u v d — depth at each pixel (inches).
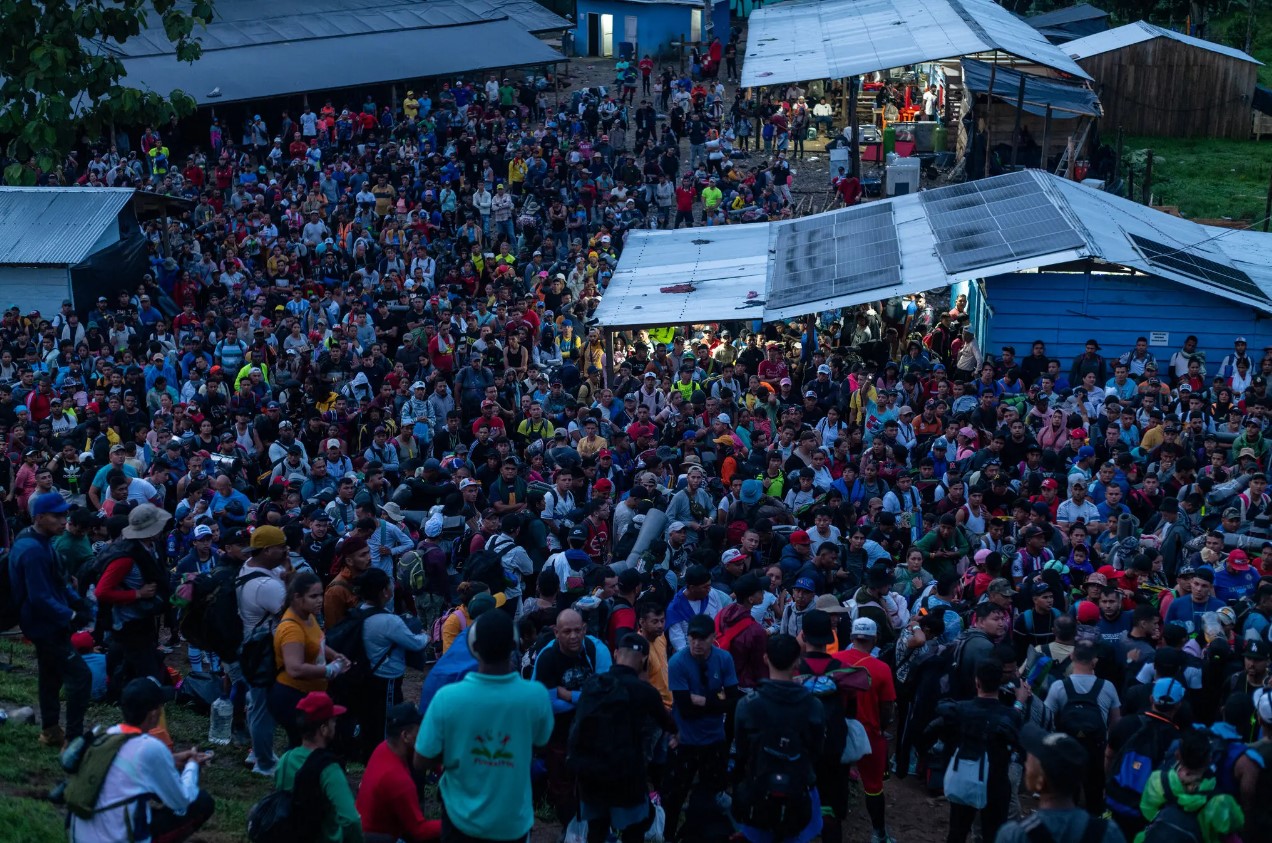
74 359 981.2
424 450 802.8
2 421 816.3
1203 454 736.3
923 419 770.8
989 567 510.3
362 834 299.1
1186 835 314.5
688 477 614.2
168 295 1261.1
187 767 301.4
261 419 781.3
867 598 465.1
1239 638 459.8
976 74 1530.5
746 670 406.9
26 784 372.2
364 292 1205.7
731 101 1998.0
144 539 408.8
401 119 1769.2
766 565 547.2
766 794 332.2
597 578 448.5
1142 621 434.6
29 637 388.2
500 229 1488.7
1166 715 357.7
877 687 387.5
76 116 648.4
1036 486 653.9
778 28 1739.7
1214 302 922.7
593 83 2139.5
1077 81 1551.4
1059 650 424.2
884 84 1824.6
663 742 382.0
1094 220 988.6
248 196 1499.8
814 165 1721.2
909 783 468.4
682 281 1063.6
